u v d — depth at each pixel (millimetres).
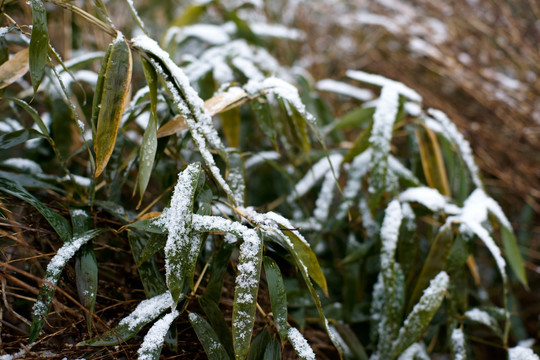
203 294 611
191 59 846
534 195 1028
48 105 762
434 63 1180
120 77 571
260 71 906
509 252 764
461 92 1200
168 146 700
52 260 556
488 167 1069
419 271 791
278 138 958
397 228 694
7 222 610
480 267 1070
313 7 1296
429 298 666
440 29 1179
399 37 1216
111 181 657
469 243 707
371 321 715
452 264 697
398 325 679
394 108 733
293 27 1248
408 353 685
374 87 1251
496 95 1054
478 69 1076
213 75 817
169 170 709
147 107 688
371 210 711
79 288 557
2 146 592
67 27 882
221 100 634
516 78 1138
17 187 593
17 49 833
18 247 638
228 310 669
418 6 1247
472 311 705
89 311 547
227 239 605
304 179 831
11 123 726
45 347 578
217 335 585
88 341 540
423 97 1120
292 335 570
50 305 559
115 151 660
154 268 593
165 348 606
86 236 574
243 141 899
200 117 588
